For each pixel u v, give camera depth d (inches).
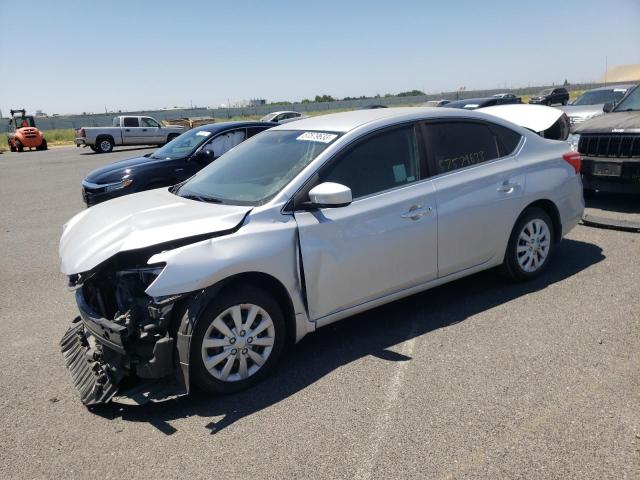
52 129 2217.0
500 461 104.6
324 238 144.6
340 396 132.3
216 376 133.4
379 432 116.6
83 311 138.7
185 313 128.0
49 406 136.9
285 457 110.9
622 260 213.9
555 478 99.1
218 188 162.6
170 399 128.6
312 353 156.4
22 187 565.3
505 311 174.1
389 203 155.2
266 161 164.2
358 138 156.1
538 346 149.6
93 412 133.3
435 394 129.6
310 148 157.5
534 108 254.2
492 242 180.1
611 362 138.4
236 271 131.3
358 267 150.8
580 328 158.7
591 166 287.3
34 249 301.1
